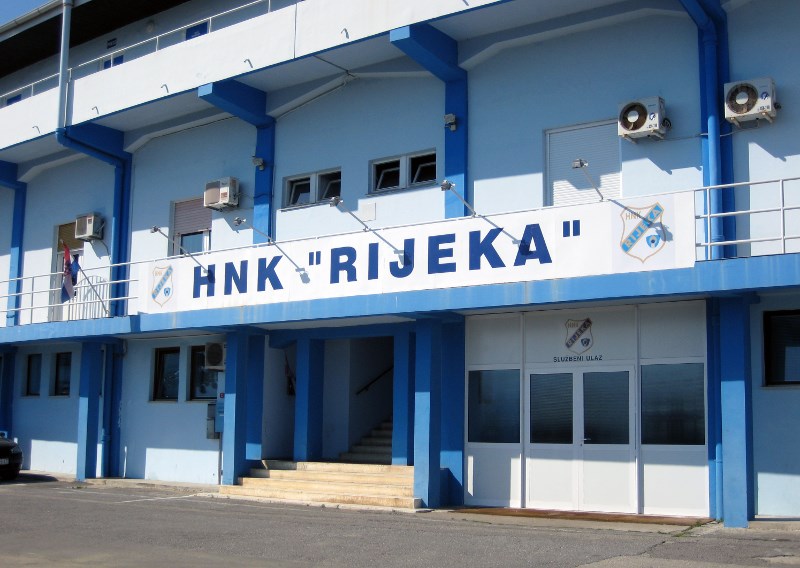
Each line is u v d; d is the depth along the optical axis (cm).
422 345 1520
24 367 2369
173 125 2028
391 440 1811
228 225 1928
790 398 1262
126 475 2036
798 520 1218
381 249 1525
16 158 2355
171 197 2045
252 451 1811
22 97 2597
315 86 1788
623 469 1391
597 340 1438
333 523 1283
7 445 2034
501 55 1577
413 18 1506
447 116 1596
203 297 1753
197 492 1752
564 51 1515
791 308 1275
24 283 2380
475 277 1419
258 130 1886
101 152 2100
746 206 1330
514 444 1495
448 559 990
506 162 1549
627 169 1431
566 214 1350
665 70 1416
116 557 1009
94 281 2177
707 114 1359
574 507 1427
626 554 1011
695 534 1164
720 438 1301
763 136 1331
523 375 1498
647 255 1275
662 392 1372
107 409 2069
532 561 973
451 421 1556
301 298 1612
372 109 1733
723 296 1269
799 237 1200
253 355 1838
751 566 932
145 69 1905
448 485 1541
